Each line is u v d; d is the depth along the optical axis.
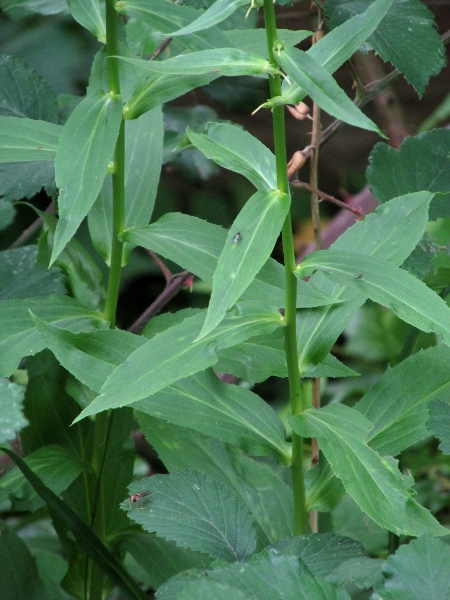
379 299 0.54
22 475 0.66
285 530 0.65
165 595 0.50
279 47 0.51
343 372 0.64
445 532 0.53
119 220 0.66
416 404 0.63
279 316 0.58
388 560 0.47
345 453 0.56
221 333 0.56
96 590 0.71
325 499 0.63
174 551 0.69
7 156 0.62
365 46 0.72
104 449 0.69
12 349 0.64
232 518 0.55
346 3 0.75
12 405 0.53
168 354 0.55
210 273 0.63
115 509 0.71
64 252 0.73
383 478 0.55
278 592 0.46
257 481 0.67
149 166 0.71
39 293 0.71
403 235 0.63
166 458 0.67
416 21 0.73
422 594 0.46
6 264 0.75
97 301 0.73
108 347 0.60
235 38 0.69
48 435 0.71
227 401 0.62
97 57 0.67
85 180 0.56
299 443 0.61
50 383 0.71
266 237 0.52
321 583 0.46
